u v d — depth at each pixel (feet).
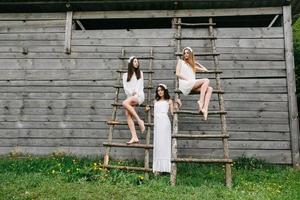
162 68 32.14
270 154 30.17
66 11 33.53
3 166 27.58
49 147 31.78
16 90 32.83
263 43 31.86
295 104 30.50
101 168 25.59
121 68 32.45
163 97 27.81
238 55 31.83
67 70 32.86
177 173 26.66
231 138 30.63
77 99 32.37
